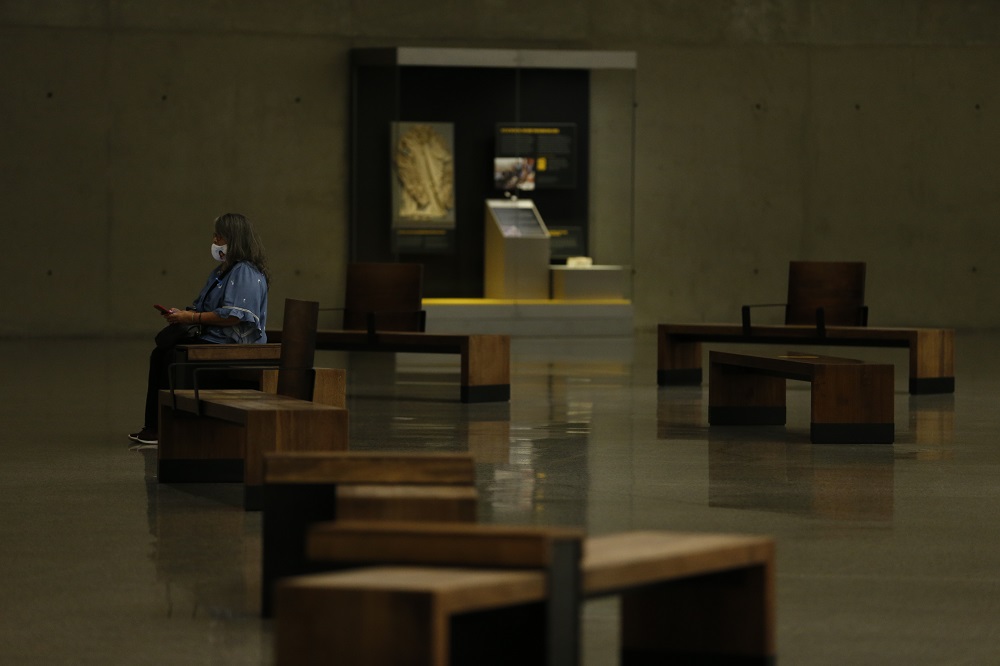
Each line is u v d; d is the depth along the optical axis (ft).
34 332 112.78
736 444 47.19
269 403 35.01
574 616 15.49
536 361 87.30
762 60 124.47
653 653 18.39
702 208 124.36
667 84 123.34
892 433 47.70
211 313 44.19
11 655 21.16
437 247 112.47
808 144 125.29
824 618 23.89
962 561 28.55
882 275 126.41
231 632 22.52
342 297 117.91
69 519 32.78
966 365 85.20
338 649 14.49
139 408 58.70
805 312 72.23
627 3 122.31
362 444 46.57
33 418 54.75
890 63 125.59
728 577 17.93
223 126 115.65
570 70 113.09
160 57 114.32
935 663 21.17
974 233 126.82
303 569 23.22
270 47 116.16
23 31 111.96
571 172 113.60
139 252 114.62
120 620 23.32
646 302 123.95
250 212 116.37
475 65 111.45
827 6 124.88
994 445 47.19
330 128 117.29
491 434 49.62
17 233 112.37
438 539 15.70
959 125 126.31
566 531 15.64
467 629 16.07
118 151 113.91
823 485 38.34
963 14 126.00
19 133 112.16
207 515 33.30
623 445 46.78
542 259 112.47
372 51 112.88
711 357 53.16
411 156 111.65
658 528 31.81
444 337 61.82
